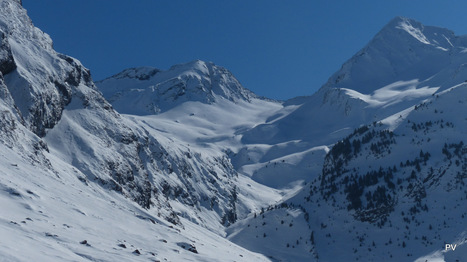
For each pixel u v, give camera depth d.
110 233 44.94
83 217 47.62
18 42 122.00
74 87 134.38
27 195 44.78
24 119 101.00
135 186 122.25
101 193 90.19
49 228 36.19
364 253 163.88
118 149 129.00
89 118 129.75
